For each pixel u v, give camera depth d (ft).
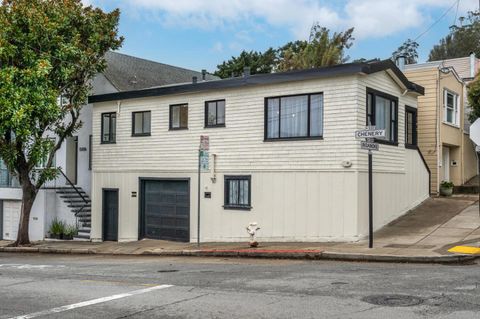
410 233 54.65
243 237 62.28
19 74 64.34
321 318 24.63
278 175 59.82
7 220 91.45
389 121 62.80
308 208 57.57
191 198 67.56
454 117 84.74
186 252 55.62
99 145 77.20
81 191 84.89
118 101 74.74
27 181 73.82
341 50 101.40
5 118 63.46
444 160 83.66
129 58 101.45
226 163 63.98
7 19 65.36
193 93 67.36
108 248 65.31
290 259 48.11
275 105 60.70
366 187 56.18
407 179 65.57
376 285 32.09
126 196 74.23
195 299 29.68
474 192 81.30
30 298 31.83
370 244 48.37
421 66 85.81
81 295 32.19
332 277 35.60
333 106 56.34
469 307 25.93
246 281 35.09
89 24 72.08
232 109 63.72
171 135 69.51
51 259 59.16
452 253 43.21
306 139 57.93
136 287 34.30
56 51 67.72
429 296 28.53
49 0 69.31
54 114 66.69
